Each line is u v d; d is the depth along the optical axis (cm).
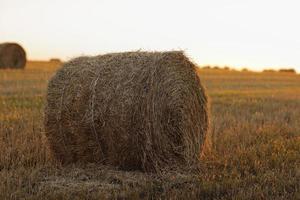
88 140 901
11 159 907
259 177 767
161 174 830
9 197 682
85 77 903
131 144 862
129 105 852
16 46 3531
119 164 889
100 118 873
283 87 3136
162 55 882
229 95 2238
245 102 1906
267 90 2742
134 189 724
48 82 945
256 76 4434
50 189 727
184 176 805
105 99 870
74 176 821
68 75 928
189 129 914
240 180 747
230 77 4034
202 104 957
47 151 959
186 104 907
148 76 860
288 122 1429
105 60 916
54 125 931
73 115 902
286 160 877
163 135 870
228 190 712
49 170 852
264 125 1284
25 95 1891
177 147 895
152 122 854
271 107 1777
